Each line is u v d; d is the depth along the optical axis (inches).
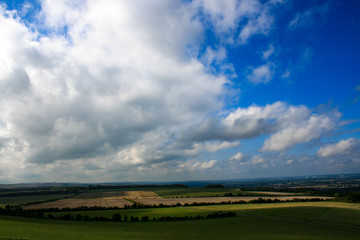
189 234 2236.7
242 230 2401.6
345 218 2851.9
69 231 2193.7
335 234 2177.7
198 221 2962.6
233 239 2032.5
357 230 2333.9
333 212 3206.2
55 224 2588.6
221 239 2032.5
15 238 1747.0
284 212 3417.8
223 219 3068.4
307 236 2111.2
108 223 2847.0
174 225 2714.1
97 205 4822.8
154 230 2422.5
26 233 1959.9
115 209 4197.8
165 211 3870.6
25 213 3334.2
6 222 2484.0
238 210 3816.4
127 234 2197.3
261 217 3161.9
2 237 1754.4
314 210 3422.7
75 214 3580.2
